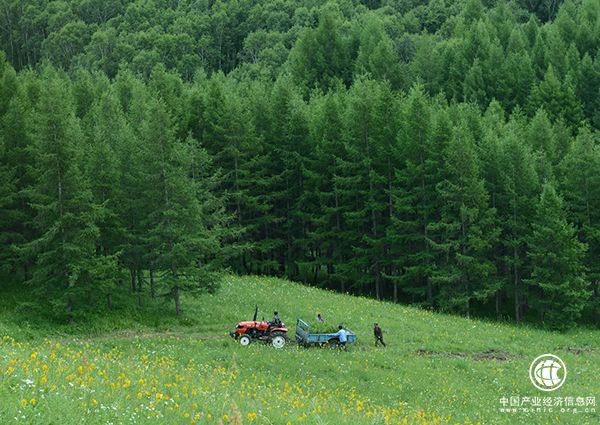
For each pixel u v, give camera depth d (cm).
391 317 4138
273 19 19050
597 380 3000
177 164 3997
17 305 3578
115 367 1794
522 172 5088
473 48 11325
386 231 5159
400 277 5069
